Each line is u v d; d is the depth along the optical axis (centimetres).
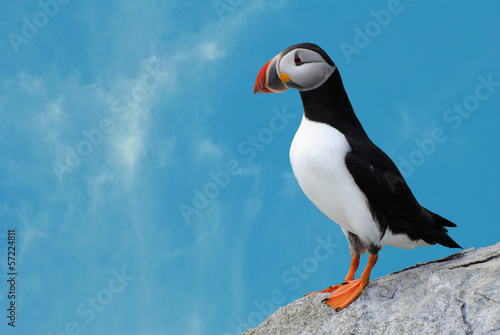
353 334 456
